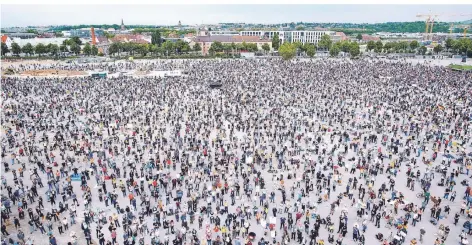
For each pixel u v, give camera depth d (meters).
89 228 37.69
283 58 180.88
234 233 35.81
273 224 36.31
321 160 53.94
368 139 63.16
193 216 39.25
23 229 37.66
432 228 38.12
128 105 83.94
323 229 38.03
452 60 189.12
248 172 50.12
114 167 49.41
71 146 58.72
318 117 75.50
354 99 90.00
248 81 113.69
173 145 60.59
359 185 47.72
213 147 60.03
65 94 94.69
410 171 49.22
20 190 44.94
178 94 95.88
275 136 63.47
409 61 180.88
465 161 54.00
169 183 47.12
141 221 37.53
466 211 40.53
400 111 79.31
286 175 50.25
